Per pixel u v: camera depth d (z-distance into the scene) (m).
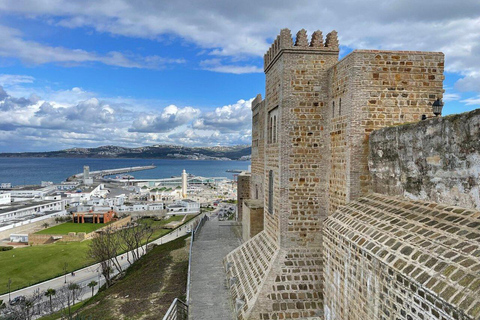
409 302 7.41
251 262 19.75
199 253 28.36
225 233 36.84
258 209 27.14
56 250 70.56
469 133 8.09
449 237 7.59
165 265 31.47
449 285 6.34
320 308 15.35
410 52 14.42
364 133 14.21
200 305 18.05
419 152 10.19
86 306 27.72
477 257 6.44
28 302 39.72
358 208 12.44
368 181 14.20
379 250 8.96
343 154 15.01
